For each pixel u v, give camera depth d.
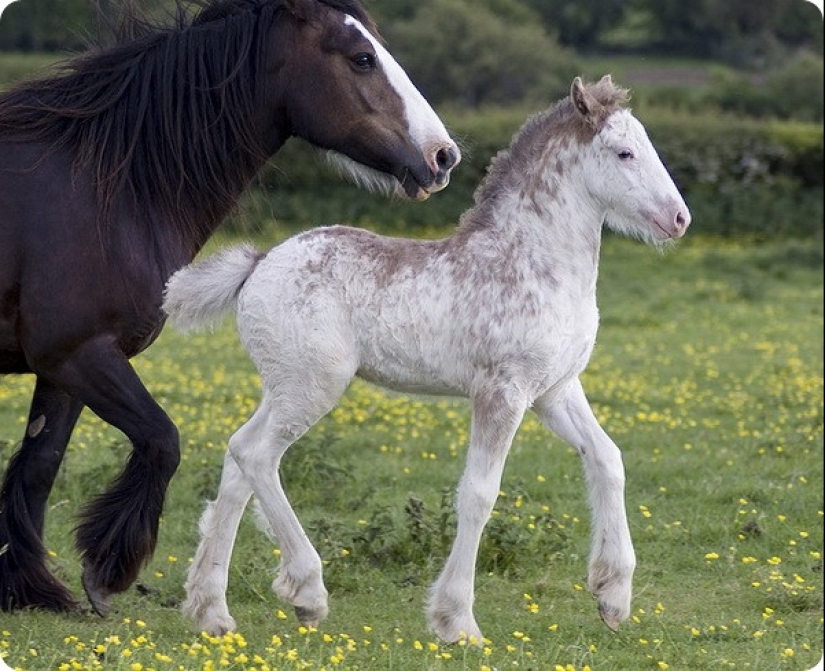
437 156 10.17
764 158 41.53
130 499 9.59
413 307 8.94
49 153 9.74
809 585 10.94
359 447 15.56
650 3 74.19
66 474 13.40
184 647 8.86
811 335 24.47
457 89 56.97
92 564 9.67
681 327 25.31
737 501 13.23
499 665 8.80
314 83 10.16
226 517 9.26
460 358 8.95
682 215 8.89
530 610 10.26
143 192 9.88
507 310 8.86
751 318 26.31
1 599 9.99
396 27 57.66
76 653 8.77
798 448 15.42
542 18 73.38
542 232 9.03
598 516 9.35
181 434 15.77
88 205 9.64
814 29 71.75
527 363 8.88
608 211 9.15
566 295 9.02
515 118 40.81
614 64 70.25
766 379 20.02
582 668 8.81
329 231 9.21
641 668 9.12
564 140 9.09
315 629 9.27
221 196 10.23
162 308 9.27
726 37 73.19
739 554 11.80
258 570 10.84
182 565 11.43
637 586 10.95
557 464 14.60
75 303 9.52
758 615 10.32
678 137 41.56
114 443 13.61
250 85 10.19
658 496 13.55
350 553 11.22
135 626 9.59
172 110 9.99
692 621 10.12
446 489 12.38
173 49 10.11
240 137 10.20
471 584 8.98
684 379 20.14
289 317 8.93
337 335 8.96
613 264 32.94
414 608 10.26
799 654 9.42
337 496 13.23
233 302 9.24
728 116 45.81
